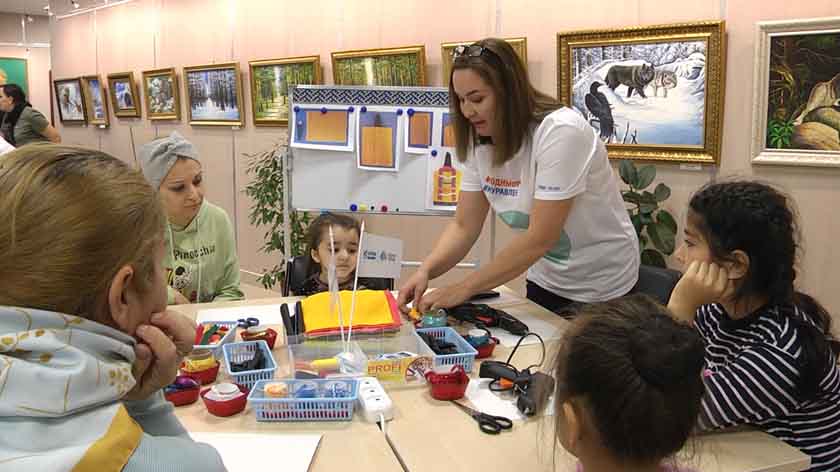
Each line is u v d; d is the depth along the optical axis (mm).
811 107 2562
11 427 598
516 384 1313
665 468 920
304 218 3938
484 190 1966
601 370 873
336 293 1645
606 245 1920
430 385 1331
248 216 4812
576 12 3131
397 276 1812
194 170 2033
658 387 854
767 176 2719
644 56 2918
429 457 1093
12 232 621
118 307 688
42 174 640
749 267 1190
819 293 2654
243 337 1588
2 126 5668
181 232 2141
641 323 905
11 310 616
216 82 4746
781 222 1190
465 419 1231
